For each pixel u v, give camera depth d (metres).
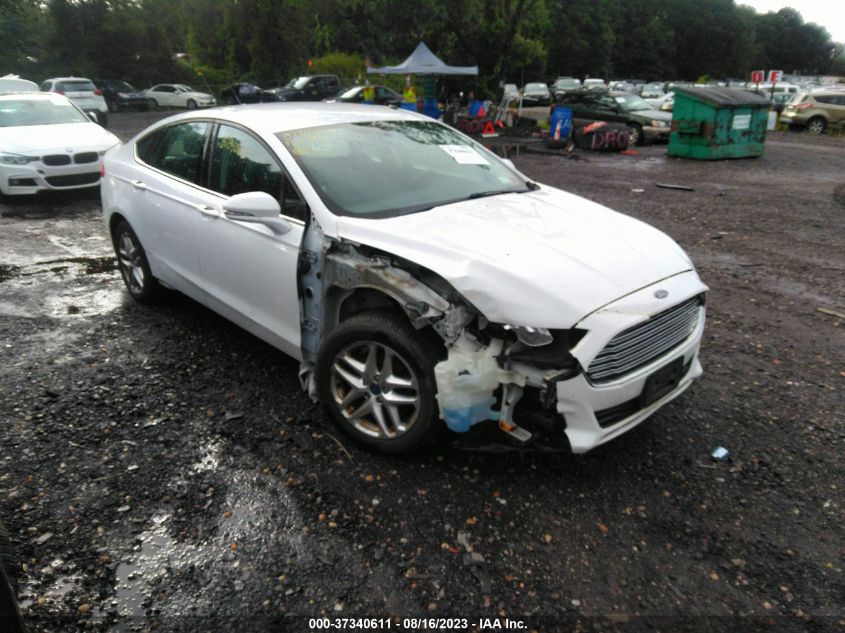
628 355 2.79
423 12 25.39
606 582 2.47
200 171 4.14
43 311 5.13
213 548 2.63
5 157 8.80
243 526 2.75
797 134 22.36
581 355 2.62
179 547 2.64
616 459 3.21
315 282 3.27
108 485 3.00
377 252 3.05
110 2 38.41
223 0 39.81
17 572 2.20
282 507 2.86
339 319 3.31
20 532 2.70
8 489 2.96
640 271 2.98
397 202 3.49
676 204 9.55
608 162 14.79
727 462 3.19
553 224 3.31
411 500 2.90
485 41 27.09
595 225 3.38
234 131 3.95
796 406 3.70
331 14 38.66
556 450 2.79
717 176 12.48
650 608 2.36
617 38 75.88
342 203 3.34
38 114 10.01
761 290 5.66
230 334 4.66
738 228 7.96
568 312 2.64
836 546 2.64
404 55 29.55
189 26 42.94
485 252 2.85
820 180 11.87
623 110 18.45
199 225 4.02
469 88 27.86
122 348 4.43
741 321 4.95
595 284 2.79
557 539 2.67
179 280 4.48
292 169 3.46
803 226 8.04
